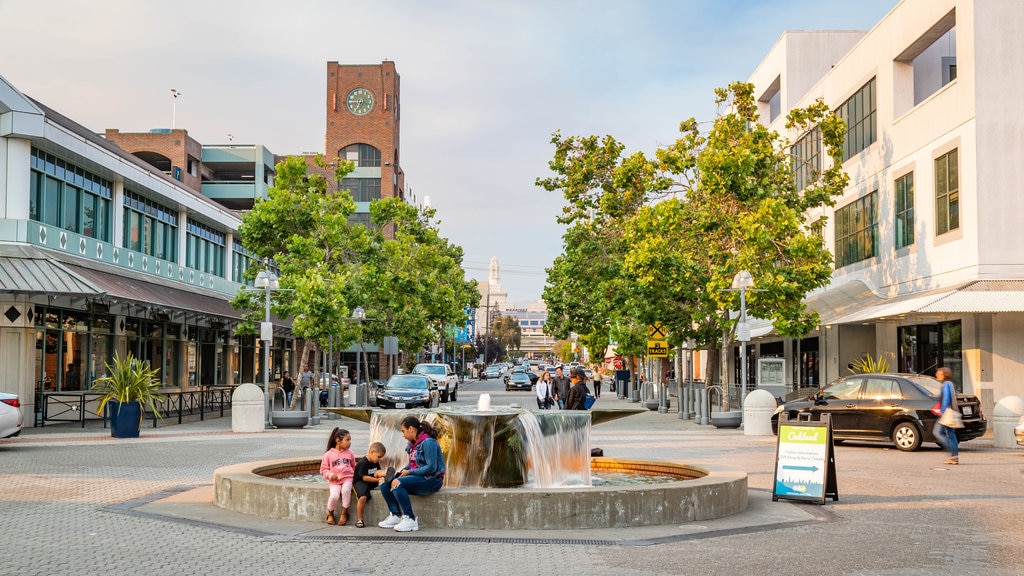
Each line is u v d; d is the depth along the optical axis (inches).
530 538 411.5
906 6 1219.9
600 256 1485.0
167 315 1464.1
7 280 1011.3
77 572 331.0
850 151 1467.8
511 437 522.3
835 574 339.0
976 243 1029.2
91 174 1328.7
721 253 1187.9
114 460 734.5
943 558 367.9
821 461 522.0
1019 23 1035.9
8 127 1106.7
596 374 2326.5
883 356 1370.6
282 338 2449.6
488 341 6274.6
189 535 410.6
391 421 540.7
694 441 956.0
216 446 867.4
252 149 3171.8
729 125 1212.5
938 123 1133.1
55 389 1190.9
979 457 798.5
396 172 3629.4
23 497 523.5
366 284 1574.8
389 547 388.5
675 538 414.9
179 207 1660.9
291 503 456.1
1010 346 1027.9
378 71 3521.2
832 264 1571.1
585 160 1439.5
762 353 2092.8
